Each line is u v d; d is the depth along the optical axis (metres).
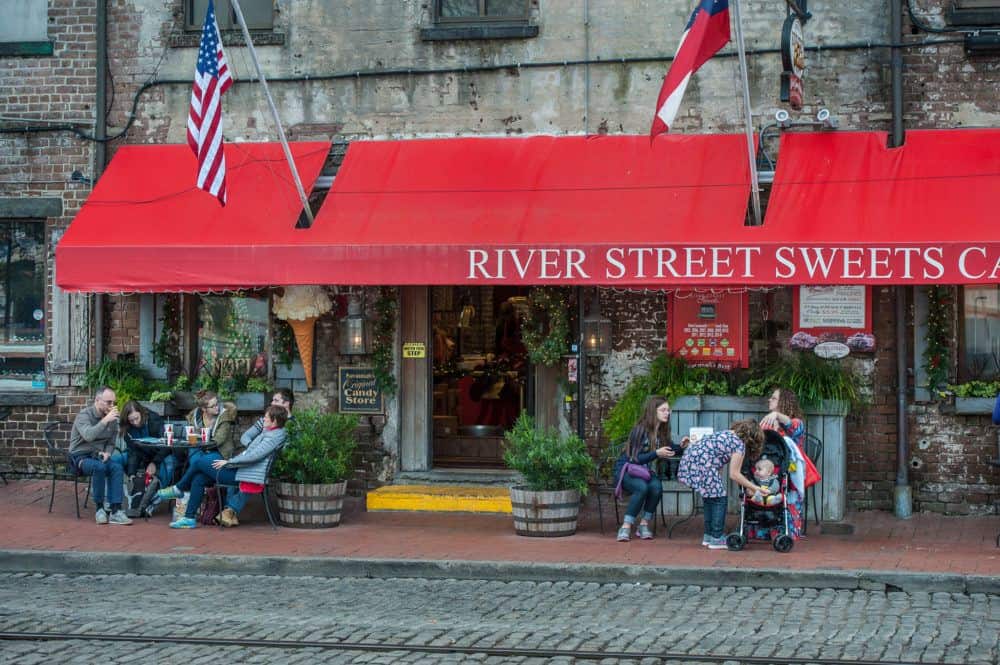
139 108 15.09
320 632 9.04
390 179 13.91
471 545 12.00
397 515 13.84
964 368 13.48
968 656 8.21
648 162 13.59
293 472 12.90
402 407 14.80
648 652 8.39
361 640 8.80
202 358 15.12
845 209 12.59
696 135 13.82
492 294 15.09
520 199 13.38
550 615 9.60
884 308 13.47
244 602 10.15
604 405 14.15
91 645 8.70
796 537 11.88
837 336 13.45
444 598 10.30
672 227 12.73
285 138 14.09
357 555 11.47
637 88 14.13
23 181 15.24
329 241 13.16
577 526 12.96
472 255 12.81
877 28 13.62
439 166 13.97
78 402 15.12
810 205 12.69
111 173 14.60
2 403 15.23
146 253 13.42
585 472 12.61
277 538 12.38
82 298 15.11
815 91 13.73
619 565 10.90
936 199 12.50
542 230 12.93
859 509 13.57
